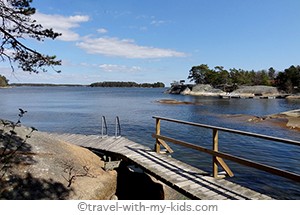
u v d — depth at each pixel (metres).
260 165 4.45
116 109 34.78
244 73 97.69
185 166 6.09
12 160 5.11
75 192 5.14
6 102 46.59
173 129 18.61
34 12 5.64
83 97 69.06
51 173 5.32
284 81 83.62
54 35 5.92
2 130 5.86
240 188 4.84
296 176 3.90
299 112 23.59
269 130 18.19
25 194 4.59
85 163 6.52
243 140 14.77
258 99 64.56
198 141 14.70
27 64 5.89
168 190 6.94
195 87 91.19
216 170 5.41
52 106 38.94
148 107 38.47
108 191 6.05
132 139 15.06
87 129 18.64
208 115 28.03
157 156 6.95
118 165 6.96
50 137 7.09
